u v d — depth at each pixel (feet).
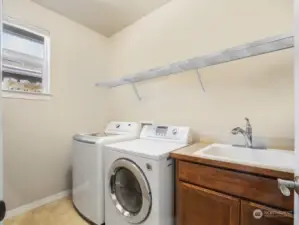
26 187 7.04
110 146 5.88
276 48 4.57
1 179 1.60
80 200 6.73
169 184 5.02
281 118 4.93
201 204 4.40
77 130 8.73
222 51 4.81
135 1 7.28
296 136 2.12
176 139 6.48
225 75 5.95
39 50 7.54
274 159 4.57
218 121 6.13
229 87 5.87
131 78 7.90
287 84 4.84
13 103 6.71
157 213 4.74
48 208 7.22
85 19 8.47
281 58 4.92
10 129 6.63
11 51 6.75
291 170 3.30
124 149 5.45
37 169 7.36
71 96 8.51
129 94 8.97
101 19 8.48
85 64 9.07
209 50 6.28
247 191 3.73
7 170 6.56
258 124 5.32
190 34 6.77
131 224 5.31
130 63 8.94
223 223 4.05
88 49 9.19
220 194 4.10
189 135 6.41
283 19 4.89
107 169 5.95
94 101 9.46
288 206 3.26
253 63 5.39
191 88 6.77
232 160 3.99
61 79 8.14
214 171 4.19
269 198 3.47
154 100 7.93
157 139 7.01
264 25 5.19
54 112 7.89
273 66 5.05
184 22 6.95
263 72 5.22
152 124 7.83
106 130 8.77
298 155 2.09
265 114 5.19
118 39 9.50
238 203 3.84
